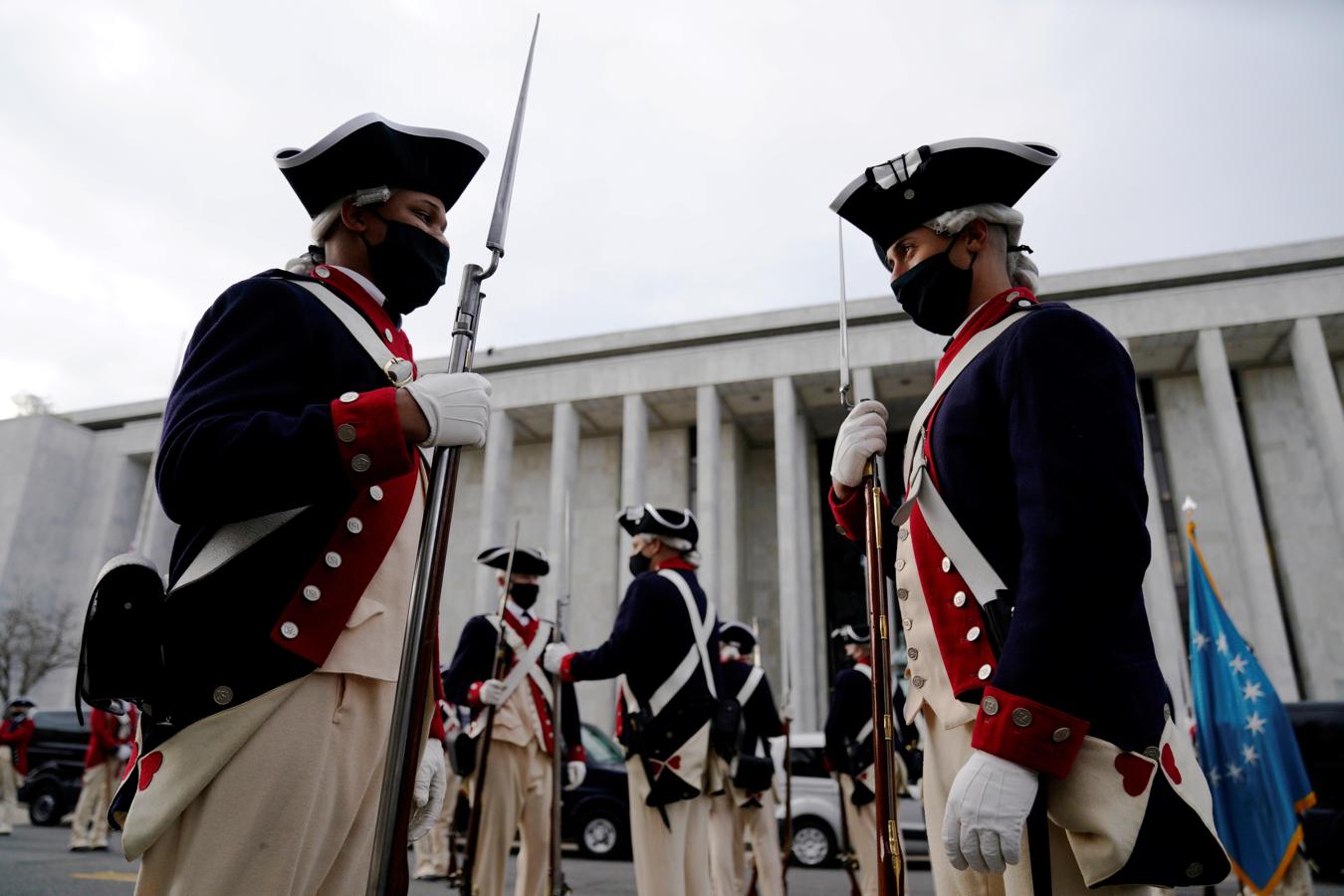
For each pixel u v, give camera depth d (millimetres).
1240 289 33906
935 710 2113
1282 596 34562
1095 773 1751
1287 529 34875
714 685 5105
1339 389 36469
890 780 1957
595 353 40312
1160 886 1780
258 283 2170
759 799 7434
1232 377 37594
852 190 2514
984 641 1984
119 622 1778
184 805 1791
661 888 4777
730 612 38281
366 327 2240
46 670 42906
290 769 1858
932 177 2383
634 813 4988
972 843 1699
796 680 33375
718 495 36438
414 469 2275
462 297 2139
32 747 18719
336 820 1986
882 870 1893
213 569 1889
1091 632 1748
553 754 6168
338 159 2324
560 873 5785
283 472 1808
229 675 1842
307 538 1973
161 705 1830
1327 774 11688
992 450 2092
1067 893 1842
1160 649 31234
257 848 1809
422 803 2393
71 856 11727
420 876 10492
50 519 46594
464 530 42594
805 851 13398
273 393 2002
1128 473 1848
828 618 39594
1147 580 32219
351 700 2008
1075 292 35906
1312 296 33281
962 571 2041
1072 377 1944
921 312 2482
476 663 6520
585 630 39438
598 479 42125
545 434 42812
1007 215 2412
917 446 2326
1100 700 1780
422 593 1876
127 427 48688
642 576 5293
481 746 5859
